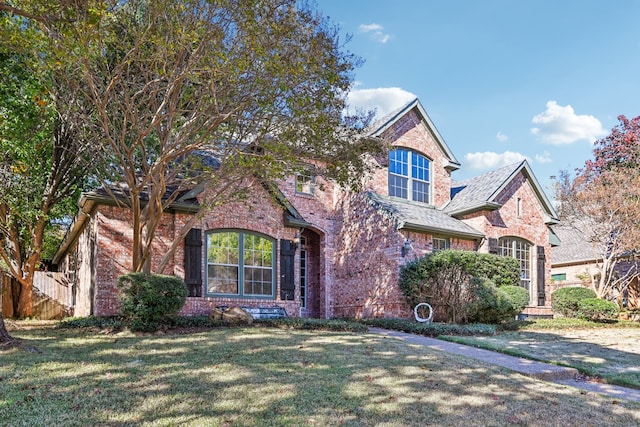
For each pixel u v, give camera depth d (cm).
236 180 1295
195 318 1333
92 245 1532
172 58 1009
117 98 1163
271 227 1673
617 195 2238
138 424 571
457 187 2367
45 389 671
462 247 1998
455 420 652
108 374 753
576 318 2150
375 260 1844
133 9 1040
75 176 1753
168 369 797
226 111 1144
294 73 995
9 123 1348
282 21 1012
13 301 1916
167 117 1169
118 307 1409
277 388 727
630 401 822
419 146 2114
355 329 1427
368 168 1402
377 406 682
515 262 1902
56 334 1127
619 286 2519
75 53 891
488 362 1027
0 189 1497
